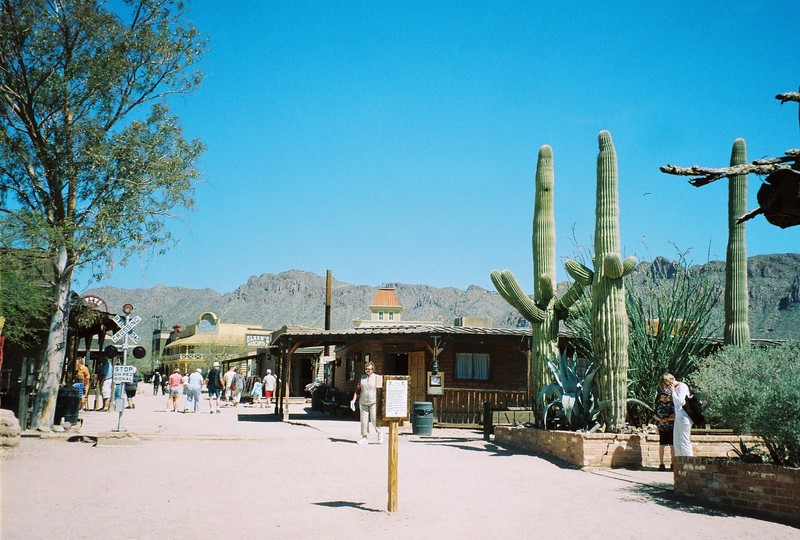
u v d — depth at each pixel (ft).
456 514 25.89
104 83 52.75
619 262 41.86
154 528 22.34
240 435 52.75
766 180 17.61
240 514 24.79
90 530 21.80
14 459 36.94
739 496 27.91
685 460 30.60
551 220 52.31
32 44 51.78
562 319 52.03
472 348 75.72
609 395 42.75
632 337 49.37
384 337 70.85
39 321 65.51
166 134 54.60
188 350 294.25
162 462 37.88
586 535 23.22
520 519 25.46
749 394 27.99
